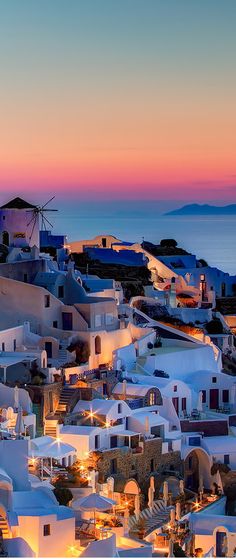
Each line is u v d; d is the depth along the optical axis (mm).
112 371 116312
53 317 122312
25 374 108562
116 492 99562
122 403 108500
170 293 159375
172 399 118000
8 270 129000
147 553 82938
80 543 82062
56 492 88750
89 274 162125
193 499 106812
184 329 143875
